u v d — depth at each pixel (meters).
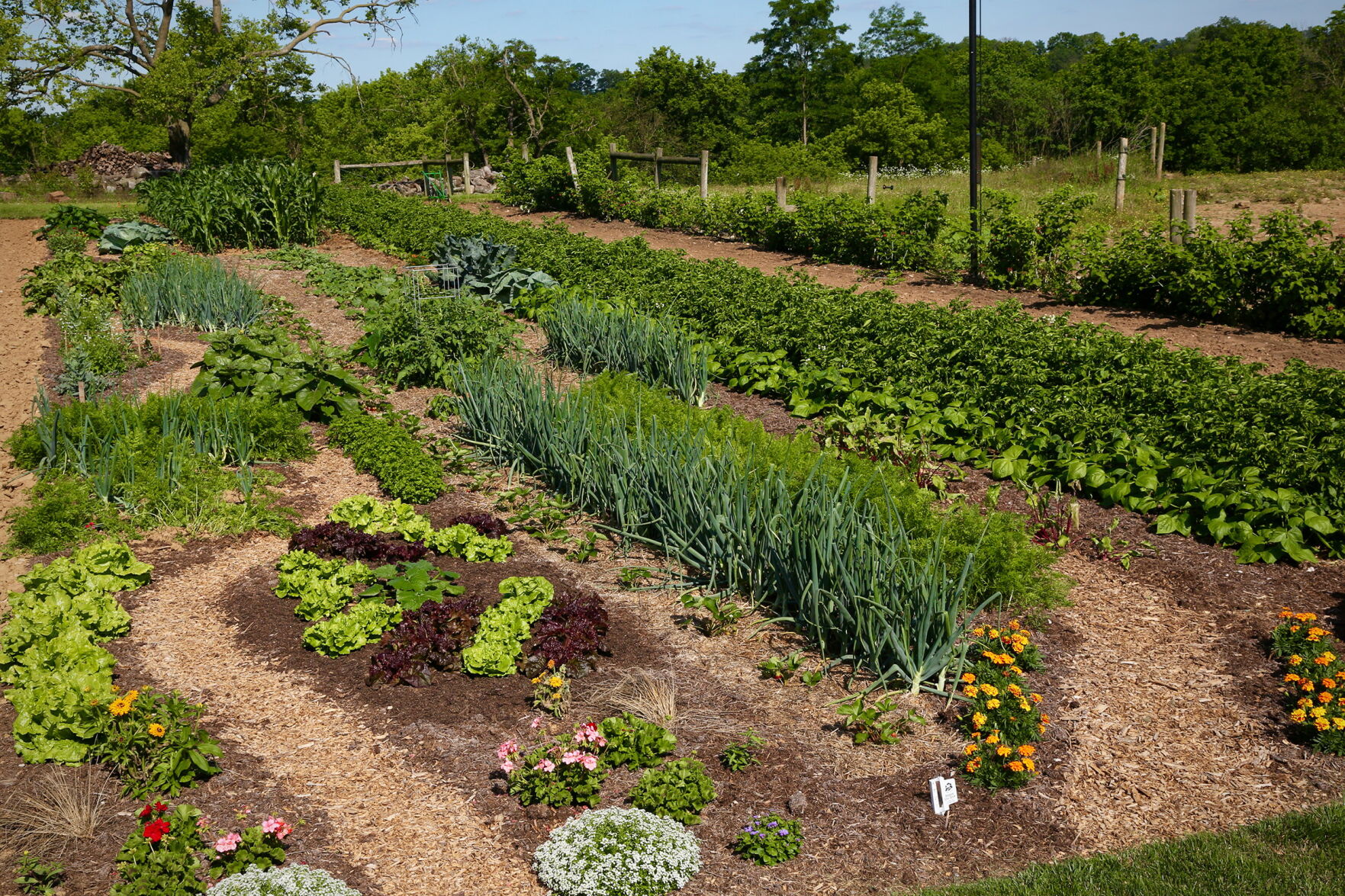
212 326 13.56
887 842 4.38
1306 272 11.16
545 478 8.78
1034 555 5.97
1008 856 4.29
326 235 22.06
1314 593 6.26
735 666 5.85
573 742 4.70
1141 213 18.94
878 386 9.91
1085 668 5.70
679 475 7.05
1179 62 36.59
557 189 24.33
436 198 29.06
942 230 16.03
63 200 33.72
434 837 4.38
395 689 5.54
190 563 7.14
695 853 4.18
